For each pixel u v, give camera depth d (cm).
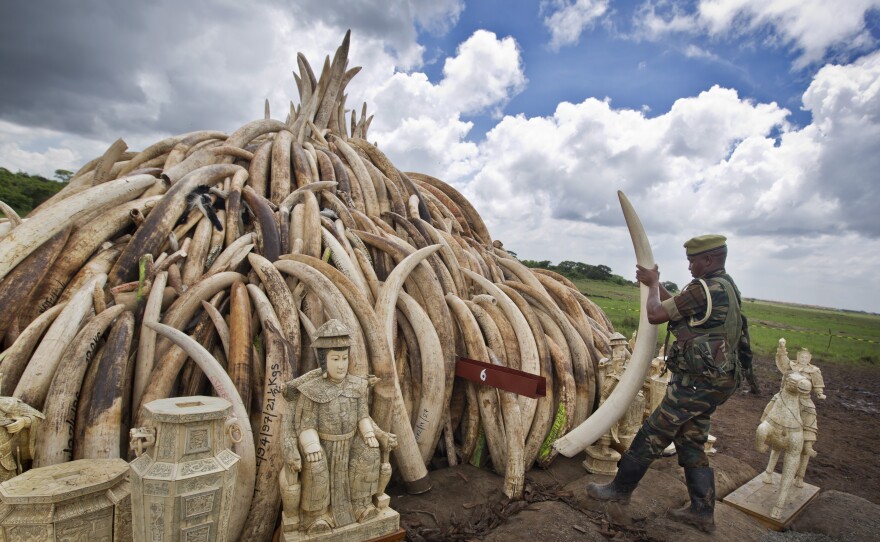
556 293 884
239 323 488
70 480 320
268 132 975
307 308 554
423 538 459
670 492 569
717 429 949
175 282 546
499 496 550
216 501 312
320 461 376
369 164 973
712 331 479
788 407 554
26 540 300
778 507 538
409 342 620
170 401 329
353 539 393
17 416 361
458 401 648
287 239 660
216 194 681
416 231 830
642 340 541
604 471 626
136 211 605
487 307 735
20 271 492
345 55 1088
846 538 511
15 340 450
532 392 531
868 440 908
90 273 532
